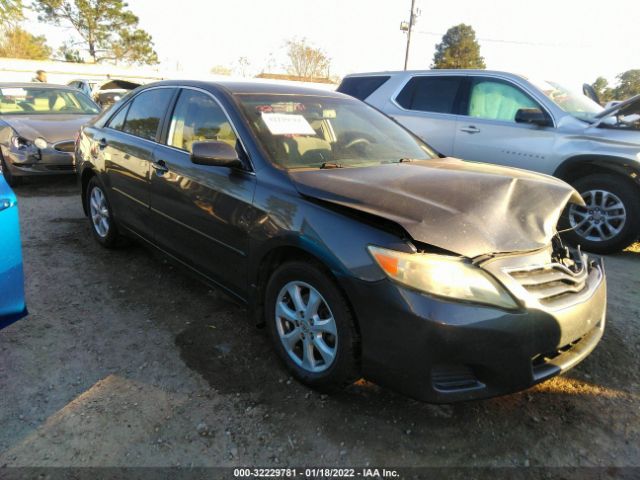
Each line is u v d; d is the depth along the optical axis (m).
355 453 2.23
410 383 2.14
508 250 2.21
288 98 3.44
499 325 2.09
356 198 2.35
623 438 2.36
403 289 2.08
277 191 2.64
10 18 26.20
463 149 5.94
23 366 2.77
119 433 2.29
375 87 7.00
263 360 2.90
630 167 4.65
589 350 2.45
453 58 59.31
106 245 4.55
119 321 3.31
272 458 2.19
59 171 6.94
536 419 2.47
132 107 4.25
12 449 2.17
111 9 42.69
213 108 3.28
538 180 2.77
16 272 2.46
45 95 8.22
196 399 2.54
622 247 4.84
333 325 2.38
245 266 2.85
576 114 5.41
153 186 3.60
